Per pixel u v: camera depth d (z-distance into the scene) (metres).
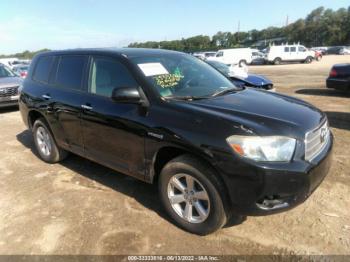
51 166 4.95
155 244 2.98
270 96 3.71
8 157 5.46
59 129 4.47
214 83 3.88
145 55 3.80
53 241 3.07
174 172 3.06
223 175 2.69
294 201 2.68
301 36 98.50
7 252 2.95
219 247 2.91
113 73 3.67
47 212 3.59
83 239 3.08
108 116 3.54
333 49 58.59
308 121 2.95
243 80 9.29
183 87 3.51
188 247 2.92
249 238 3.02
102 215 3.48
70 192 4.05
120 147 3.54
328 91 12.09
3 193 4.11
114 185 4.20
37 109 4.74
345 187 3.89
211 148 2.70
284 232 3.09
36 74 5.07
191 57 4.39
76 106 4.00
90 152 4.04
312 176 2.71
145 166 3.32
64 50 4.65
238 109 3.00
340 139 5.74
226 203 2.82
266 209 2.67
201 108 2.99
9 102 9.48
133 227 3.25
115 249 2.93
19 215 3.56
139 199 3.81
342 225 3.15
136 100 3.21
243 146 2.60
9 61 32.19
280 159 2.61
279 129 2.69
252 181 2.58
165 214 3.47
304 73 21.19
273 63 34.12
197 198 3.00
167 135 2.97
